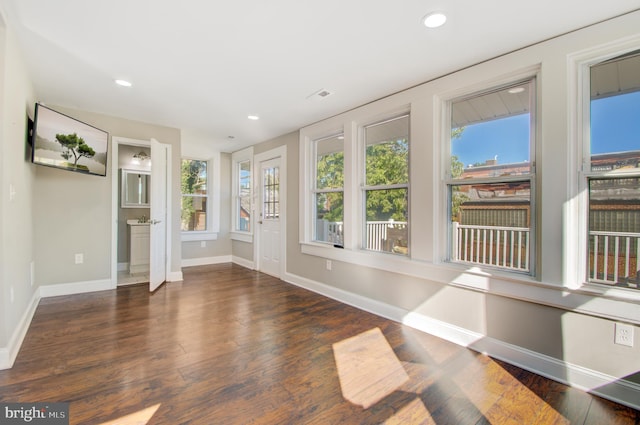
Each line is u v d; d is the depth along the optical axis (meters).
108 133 3.68
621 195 1.78
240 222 5.84
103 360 2.08
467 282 2.33
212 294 3.71
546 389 1.82
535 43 2.02
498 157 2.29
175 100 3.13
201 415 1.55
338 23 1.82
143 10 1.71
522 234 2.16
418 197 2.68
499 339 2.19
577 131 1.88
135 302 3.35
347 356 2.20
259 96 3.00
